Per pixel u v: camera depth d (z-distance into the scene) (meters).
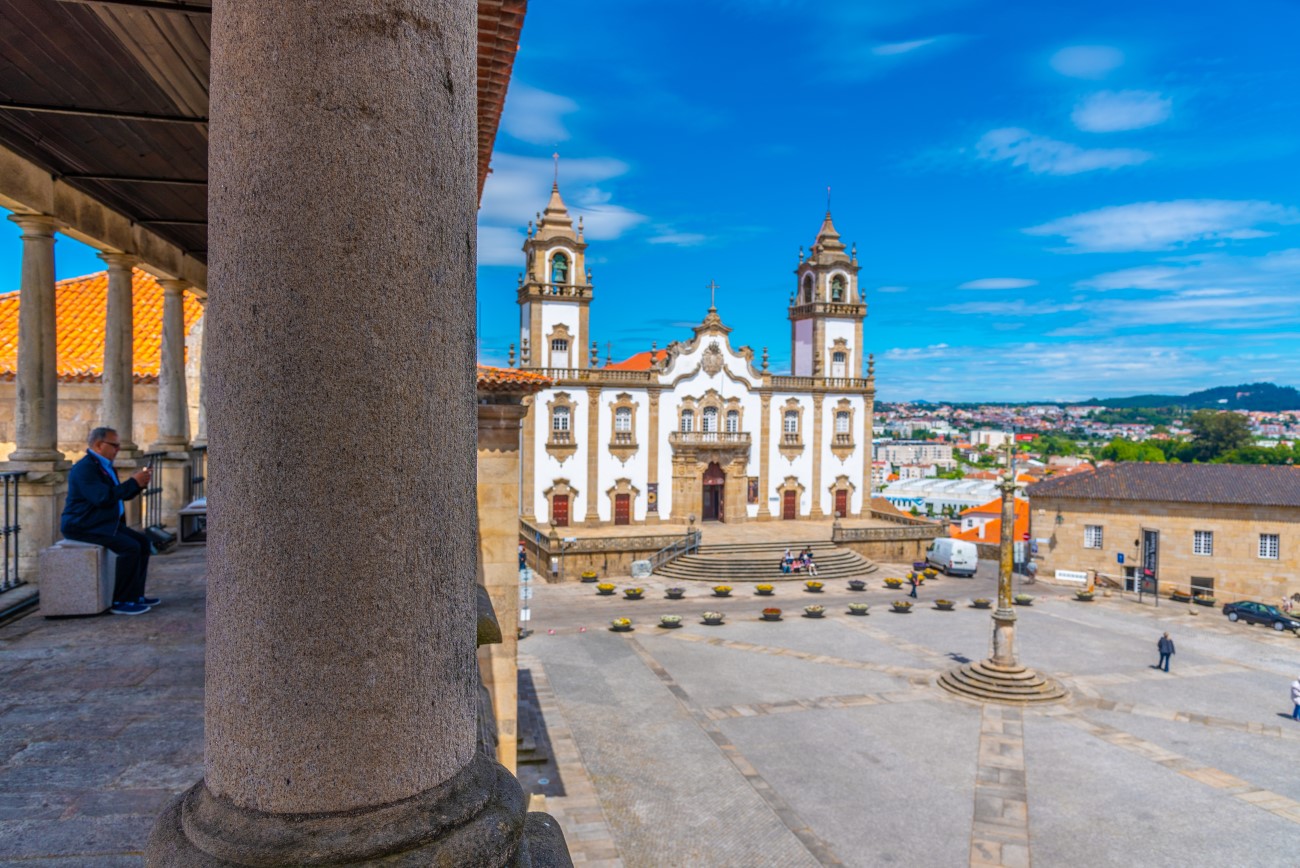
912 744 23.36
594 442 57.81
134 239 12.71
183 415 14.55
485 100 8.63
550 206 58.62
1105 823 18.59
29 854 4.00
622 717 25.19
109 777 4.84
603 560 49.78
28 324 9.75
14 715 5.75
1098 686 29.38
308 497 2.42
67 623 8.17
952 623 39.25
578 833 17.69
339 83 2.43
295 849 2.36
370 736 2.47
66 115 8.75
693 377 60.00
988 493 126.44
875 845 17.53
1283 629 39.81
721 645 34.31
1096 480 52.50
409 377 2.53
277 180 2.43
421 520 2.57
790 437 62.66
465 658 2.81
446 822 2.56
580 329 58.09
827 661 32.09
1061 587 50.69
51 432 9.90
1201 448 130.88
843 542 55.91
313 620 2.43
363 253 2.44
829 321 64.31
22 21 6.82
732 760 22.00
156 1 6.38
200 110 8.73
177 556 12.14
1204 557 48.34
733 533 57.56
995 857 17.08
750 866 16.61
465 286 2.79
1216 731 24.78
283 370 2.42
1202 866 16.84
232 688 2.50
